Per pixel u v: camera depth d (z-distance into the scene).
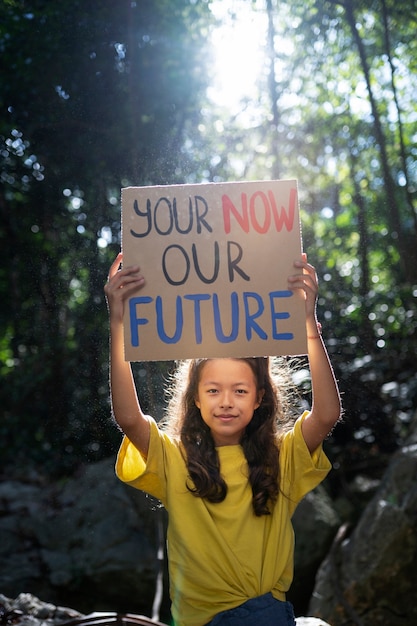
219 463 2.45
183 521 2.40
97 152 7.01
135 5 7.25
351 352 7.75
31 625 3.77
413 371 7.66
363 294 8.23
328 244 9.42
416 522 4.94
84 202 7.30
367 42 7.96
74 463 7.82
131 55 7.01
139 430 2.47
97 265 7.44
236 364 2.45
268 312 2.46
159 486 2.50
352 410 7.27
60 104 7.02
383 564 4.90
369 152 8.92
